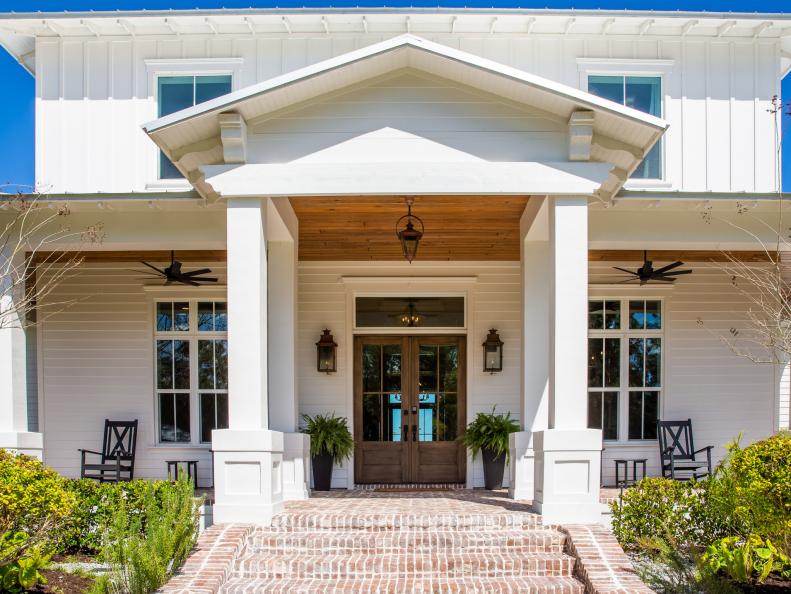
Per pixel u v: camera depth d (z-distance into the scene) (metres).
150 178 10.27
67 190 10.23
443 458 11.51
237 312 7.12
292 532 6.89
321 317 11.38
